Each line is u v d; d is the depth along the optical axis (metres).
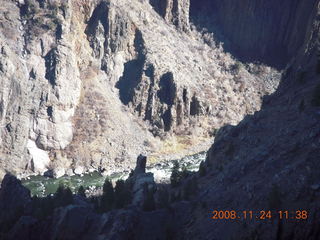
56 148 143.00
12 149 138.00
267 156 82.75
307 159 75.69
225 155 92.25
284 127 87.69
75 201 88.19
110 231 75.12
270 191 73.56
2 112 139.88
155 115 159.12
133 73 165.38
